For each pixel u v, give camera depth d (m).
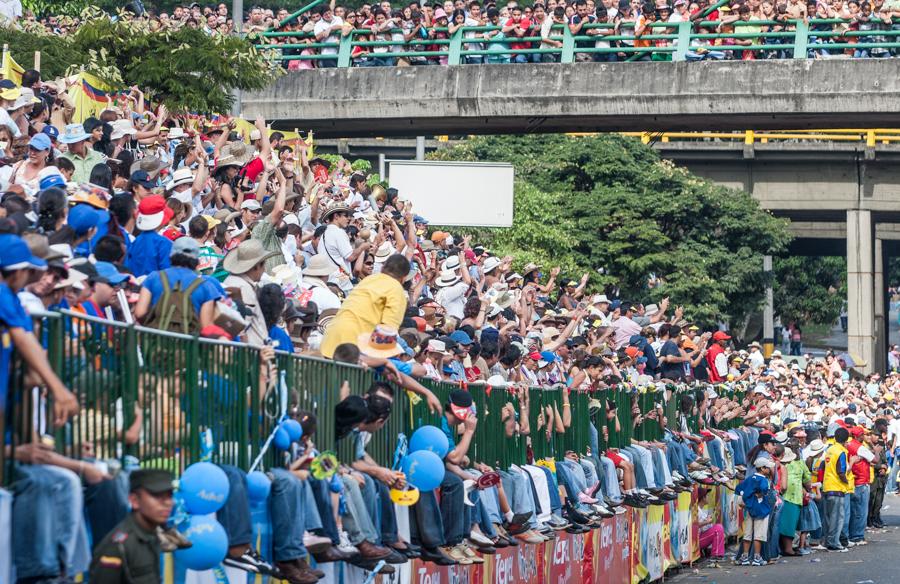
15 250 16.55
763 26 86.88
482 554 33.00
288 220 42.50
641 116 86.12
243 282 27.17
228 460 21.31
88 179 35.31
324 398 25.55
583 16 87.38
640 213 110.81
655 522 51.50
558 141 115.06
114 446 17.83
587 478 42.31
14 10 60.53
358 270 44.12
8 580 15.52
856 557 60.38
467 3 91.00
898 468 106.12
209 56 60.91
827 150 121.75
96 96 47.09
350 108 89.12
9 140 34.34
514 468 36.09
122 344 18.09
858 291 124.81
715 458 61.97
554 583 39.03
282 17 97.75
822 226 142.12
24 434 16.08
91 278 22.05
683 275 111.81
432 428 30.00
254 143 53.44
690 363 62.56
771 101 83.56
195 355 20.11
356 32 90.88
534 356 42.19
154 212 28.28
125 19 61.78
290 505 22.75
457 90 87.69
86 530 17.30
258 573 21.89
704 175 125.12
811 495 61.94
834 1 85.81
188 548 18.59
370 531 26.22
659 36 85.88
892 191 123.38
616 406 47.81
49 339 16.59
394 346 28.45
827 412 89.69
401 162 76.25
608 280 107.62
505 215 75.81
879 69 82.50
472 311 42.28
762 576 52.81
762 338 166.25
